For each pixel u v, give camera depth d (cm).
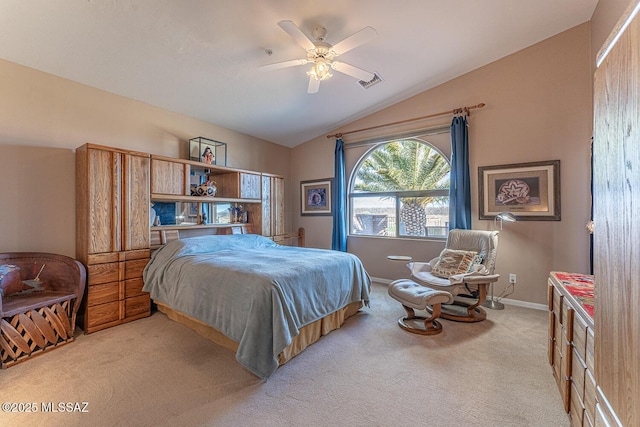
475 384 192
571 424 156
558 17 302
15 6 203
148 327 285
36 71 273
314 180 550
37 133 274
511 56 357
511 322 300
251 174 454
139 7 214
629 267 75
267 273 230
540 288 343
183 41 257
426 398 178
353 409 169
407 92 421
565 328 171
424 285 322
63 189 289
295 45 277
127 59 272
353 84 377
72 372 205
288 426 155
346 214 508
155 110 368
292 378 200
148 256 318
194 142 410
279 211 507
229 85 340
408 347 245
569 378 161
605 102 92
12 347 214
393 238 460
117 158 295
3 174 256
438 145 417
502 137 364
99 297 277
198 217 394
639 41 70
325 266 274
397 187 468
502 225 365
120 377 199
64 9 209
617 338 82
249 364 196
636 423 70
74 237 296
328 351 239
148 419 160
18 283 252
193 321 276
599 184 96
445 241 413
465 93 389
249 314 207
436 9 263
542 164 339
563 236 330
